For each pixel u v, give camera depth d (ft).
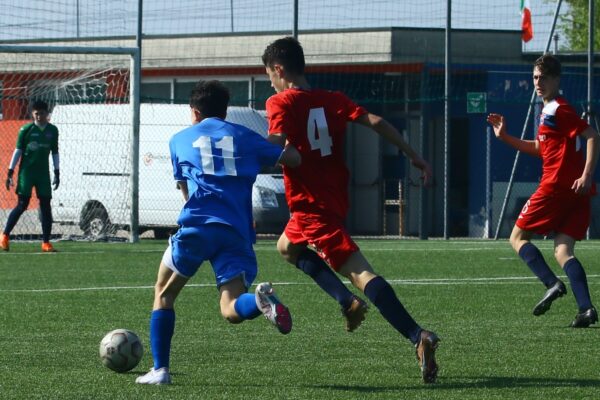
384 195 230.27
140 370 60.44
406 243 186.80
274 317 51.67
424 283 113.19
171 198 198.39
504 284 112.27
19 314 86.99
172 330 56.54
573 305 94.07
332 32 225.15
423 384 56.08
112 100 214.90
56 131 159.02
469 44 225.56
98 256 149.89
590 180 78.95
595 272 128.57
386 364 62.75
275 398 52.06
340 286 59.47
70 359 64.44
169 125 200.23
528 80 224.94
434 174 231.71
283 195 201.26
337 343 71.20
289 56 60.13
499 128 83.66
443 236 231.30
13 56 228.84
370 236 228.02
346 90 229.86
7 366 61.77
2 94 225.35
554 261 147.43
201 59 236.02
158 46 240.12
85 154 203.21
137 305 93.20
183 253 55.62
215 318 84.23
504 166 222.89
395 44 219.82
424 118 217.97
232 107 198.59
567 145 80.64
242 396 52.54
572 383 56.34
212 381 56.95
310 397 52.29
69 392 53.57
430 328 78.89
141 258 146.41
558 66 81.61
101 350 59.11
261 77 231.71
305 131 59.11
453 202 231.50
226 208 55.93
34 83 226.17
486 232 219.20
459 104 228.63
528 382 56.70
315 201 59.36
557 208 80.79
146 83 242.78
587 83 212.84
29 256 150.20
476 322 82.48
